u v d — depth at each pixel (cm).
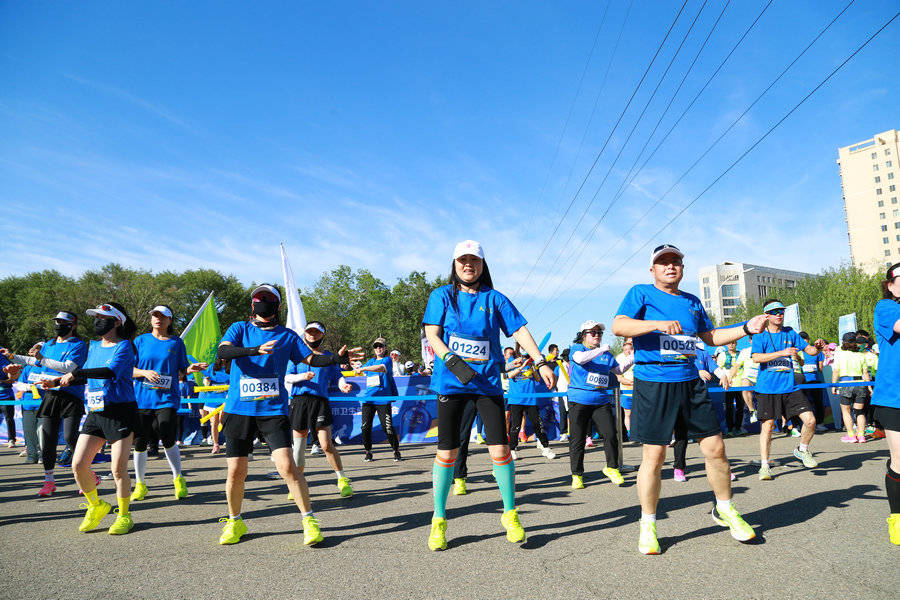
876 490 506
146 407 564
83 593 293
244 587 298
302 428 573
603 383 604
